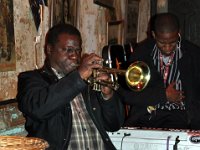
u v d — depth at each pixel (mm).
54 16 4520
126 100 3951
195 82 4055
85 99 3238
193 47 4102
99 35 5859
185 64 4020
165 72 4043
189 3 7523
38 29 4273
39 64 4320
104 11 5988
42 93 2941
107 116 3299
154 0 7664
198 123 3984
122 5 6539
